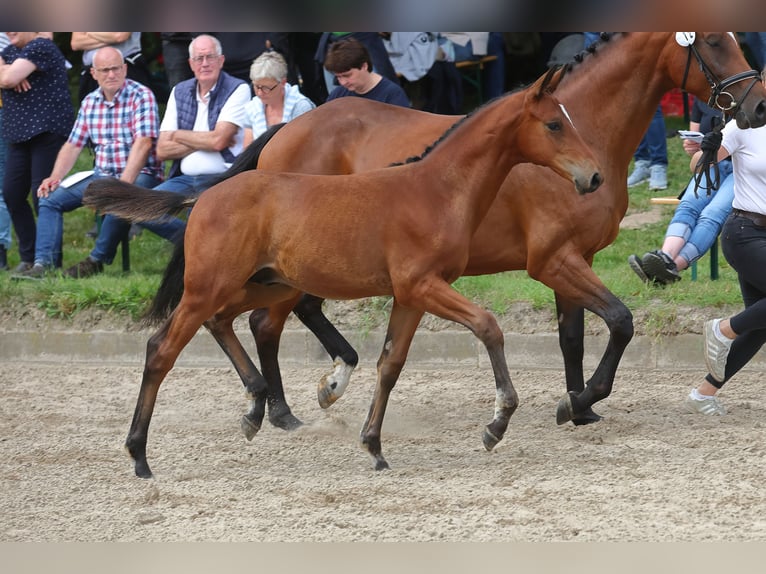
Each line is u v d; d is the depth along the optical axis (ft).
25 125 46.29
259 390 29.17
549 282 29.27
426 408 33.60
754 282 29.81
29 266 47.39
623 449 27.99
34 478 26.48
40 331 40.34
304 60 54.80
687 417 31.48
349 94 41.70
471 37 57.16
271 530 22.36
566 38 57.11
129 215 29.01
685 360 37.19
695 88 29.22
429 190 25.72
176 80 50.72
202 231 26.08
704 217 38.29
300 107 42.83
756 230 29.53
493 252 29.66
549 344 37.76
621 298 38.52
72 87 65.92
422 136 30.53
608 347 29.17
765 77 29.17
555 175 28.60
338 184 26.03
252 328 32.04
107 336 39.88
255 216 26.07
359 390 35.94
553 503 23.58
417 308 25.84
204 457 28.55
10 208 47.32
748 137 29.19
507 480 25.44
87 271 45.27
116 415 33.22
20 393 35.83
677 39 28.84
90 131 46.32
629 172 56.65
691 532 21.63
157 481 26.25
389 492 24.72
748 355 31.07
